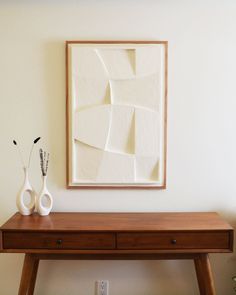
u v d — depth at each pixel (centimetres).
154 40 209
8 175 217
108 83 206
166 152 215
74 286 225
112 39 208
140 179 215
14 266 223
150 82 207
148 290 225
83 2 206
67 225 187
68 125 211
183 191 219
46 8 207
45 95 212
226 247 183
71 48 205
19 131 214
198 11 208
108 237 181
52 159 216
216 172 218
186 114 213
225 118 214
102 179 212
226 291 224
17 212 213
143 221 196
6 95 211
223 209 221
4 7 206
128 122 209
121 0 206
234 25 209
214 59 210
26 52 209
